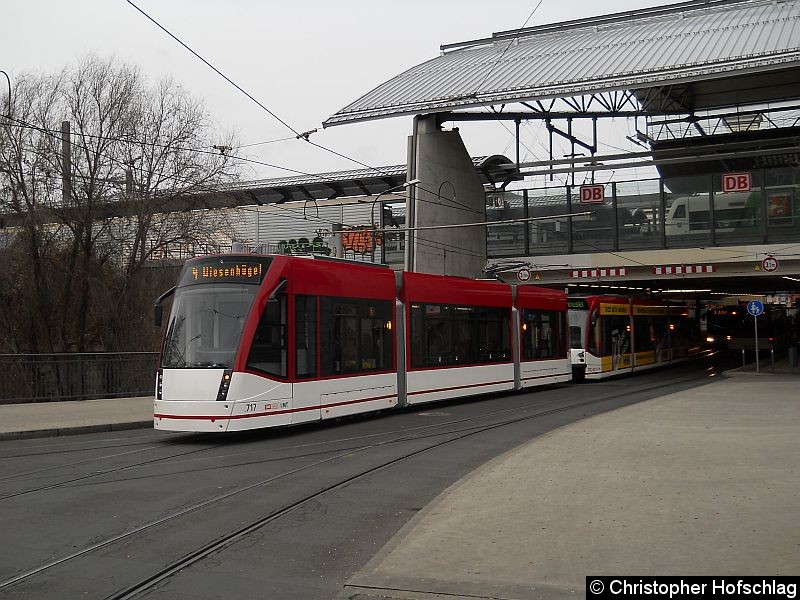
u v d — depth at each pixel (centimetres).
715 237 3619
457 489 1012
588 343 3331
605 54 3444
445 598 603
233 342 1588
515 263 3878
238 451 1491
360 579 652
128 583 680
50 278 2958
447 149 3678
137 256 3128
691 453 1270
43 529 876
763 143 3616
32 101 2936
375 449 1491
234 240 3294
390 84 3778
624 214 3834
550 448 1353
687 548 711
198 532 860
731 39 3234
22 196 2859
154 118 3134
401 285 2108
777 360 4891
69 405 2281
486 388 2450
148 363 2642
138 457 1423
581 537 760
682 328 4516
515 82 3362
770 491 962
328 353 1794
